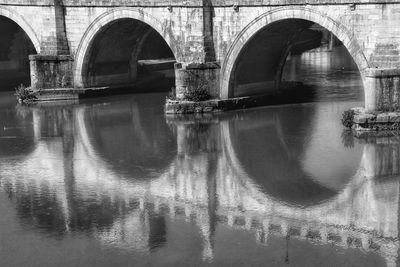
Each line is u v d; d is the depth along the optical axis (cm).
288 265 2167
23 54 6756
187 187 2970
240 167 3238
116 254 2298
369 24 3725
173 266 2195
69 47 5288
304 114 4369
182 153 3519
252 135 3834
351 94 5134
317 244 2319
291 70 6900
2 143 3844
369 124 3691
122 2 4875
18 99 5228
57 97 5247
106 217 2636
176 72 4500
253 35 4288
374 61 3734
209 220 2572
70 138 3934
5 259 2283
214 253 2275
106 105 5012
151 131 4044
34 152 3631
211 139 3781
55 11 5175
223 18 4394
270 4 4134
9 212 2712
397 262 2162
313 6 3956
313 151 3444
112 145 3741
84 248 2353
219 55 4478
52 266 2227
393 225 2464
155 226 2531
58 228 2536
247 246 2323
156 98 5303
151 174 3175
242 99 4606
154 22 4722
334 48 8912
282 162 3288
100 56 5419
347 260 2186
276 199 2786
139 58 7244
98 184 3047
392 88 3656
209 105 4478
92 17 5103
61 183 3073
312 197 2794
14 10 5434
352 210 2625
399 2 3578
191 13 4447
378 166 3147
